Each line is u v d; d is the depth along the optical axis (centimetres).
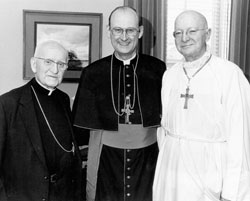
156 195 223
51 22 288
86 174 238
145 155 224
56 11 287
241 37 308
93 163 227
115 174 221
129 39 220
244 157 201
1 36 286
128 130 221
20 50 289
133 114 223
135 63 233
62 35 290
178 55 311
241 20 307
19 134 182
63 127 203
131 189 221
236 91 202
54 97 204
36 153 183
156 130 233
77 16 290
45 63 193
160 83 234
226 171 203
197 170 206
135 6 290
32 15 285
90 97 228
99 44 294
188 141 209
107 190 223
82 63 294
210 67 212
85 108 226
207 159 205
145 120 222
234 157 198
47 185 185
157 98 230
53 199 192
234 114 200
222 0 313
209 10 314
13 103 184
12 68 289
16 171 181
